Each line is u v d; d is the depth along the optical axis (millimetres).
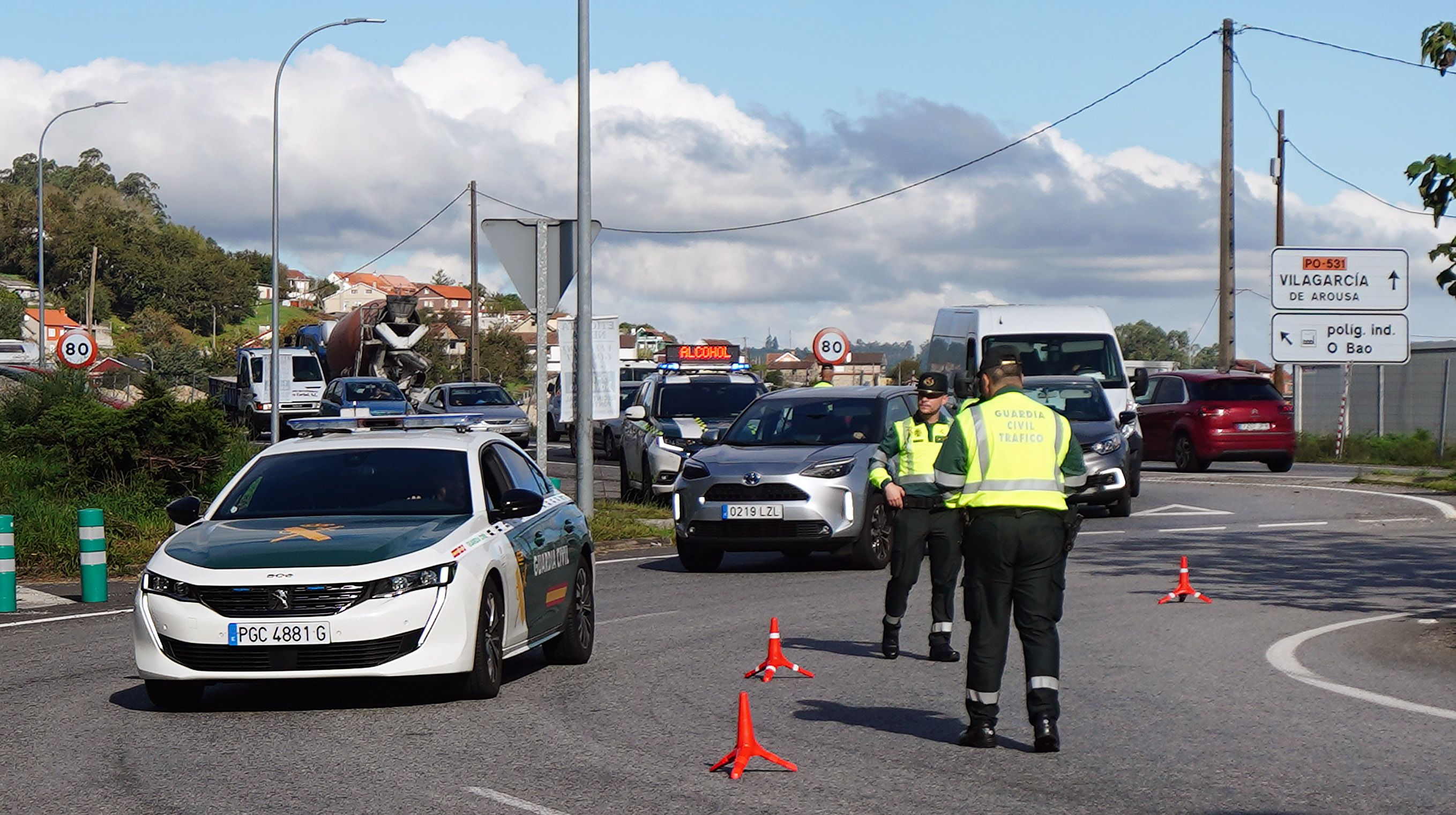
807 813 8453
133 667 14180
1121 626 16016
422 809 8625
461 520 12594
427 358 63125
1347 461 49375
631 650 14805
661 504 32406
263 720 11445
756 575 21312
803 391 23719
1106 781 9188
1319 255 38094
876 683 12859
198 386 114062
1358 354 38250
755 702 11969
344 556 11625
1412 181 16688
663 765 9727
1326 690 12250
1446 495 33781
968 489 10117
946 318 40656
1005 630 10188
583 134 27219
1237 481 38219
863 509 21219
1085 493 28469
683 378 35281
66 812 8648
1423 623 16109
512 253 25422
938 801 8727
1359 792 8828
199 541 12211
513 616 12562
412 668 11438
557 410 64125
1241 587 19359
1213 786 9023
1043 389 31766
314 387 67625
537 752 10148
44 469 25969
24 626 17281
